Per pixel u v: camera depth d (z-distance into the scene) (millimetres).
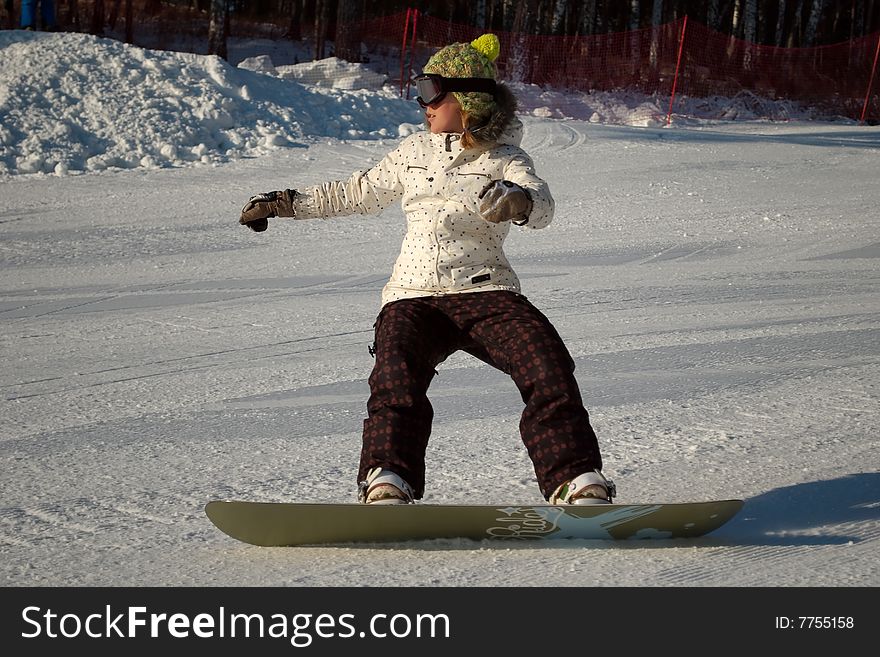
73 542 10000
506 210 9055
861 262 30688
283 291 26734
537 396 9570
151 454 13484
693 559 9102
